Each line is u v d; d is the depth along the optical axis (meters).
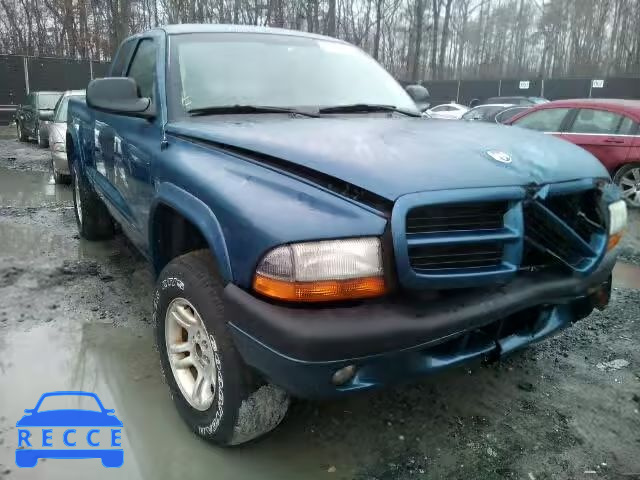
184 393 2.54
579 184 2.38
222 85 3.18
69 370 3.10
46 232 5.93
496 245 2.13
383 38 30.89
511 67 39.56
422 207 1.97
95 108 2.97
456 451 2.48
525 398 2.91
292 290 1.89
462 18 37.47
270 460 2.41
